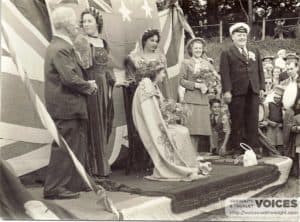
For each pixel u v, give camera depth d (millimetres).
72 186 5250
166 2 8148
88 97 5684
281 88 8219
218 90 8219
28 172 5809
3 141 5582
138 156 6570
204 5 10156
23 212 4680
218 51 9727
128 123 6547
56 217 4535
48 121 4648
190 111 6918
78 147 5195
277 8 10469
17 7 5688
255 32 10164
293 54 8320
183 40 8352
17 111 5695
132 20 7293
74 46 5535
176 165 5945
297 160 8133
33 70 5816
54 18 5145
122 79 6887
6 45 5113
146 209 4809
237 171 6586
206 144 8078
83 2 6312
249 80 7668
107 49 6098
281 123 8219
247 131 7859
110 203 4617
